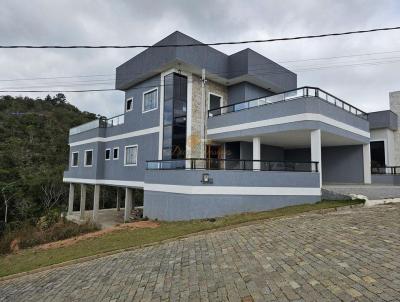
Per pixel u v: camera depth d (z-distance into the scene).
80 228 14.87
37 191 30.80
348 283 4.51
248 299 4.57
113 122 21.61
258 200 12.91
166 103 16.98
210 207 12.76
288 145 20.16
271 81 19.23
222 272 5.93
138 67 18.42
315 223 8.81
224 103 19.47
